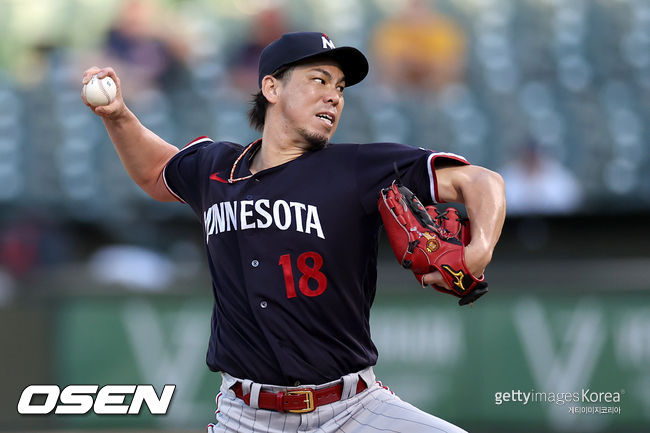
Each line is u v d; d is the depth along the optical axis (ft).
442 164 31.63
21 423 73.00
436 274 30.25
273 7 108.58
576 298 72.08
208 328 73.46
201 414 72.95
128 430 72.95
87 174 98.99
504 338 72.33
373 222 32.24
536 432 71.67
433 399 72.33
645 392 71.05
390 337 72.90
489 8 109.40
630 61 107.04
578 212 95.86
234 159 34.35
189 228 96.53
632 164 98.68
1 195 97.76
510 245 96.48
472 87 104.27
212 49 105.50
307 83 32.50
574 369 71.72
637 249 96.43
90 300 74.23
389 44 105.19
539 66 106.11
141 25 105.29
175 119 101.30
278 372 31.65
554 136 100.22
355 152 32.24
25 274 76.38
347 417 32.32
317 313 31.53
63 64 106.52
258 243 31.81
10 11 110.52
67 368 73.72
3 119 102.58
